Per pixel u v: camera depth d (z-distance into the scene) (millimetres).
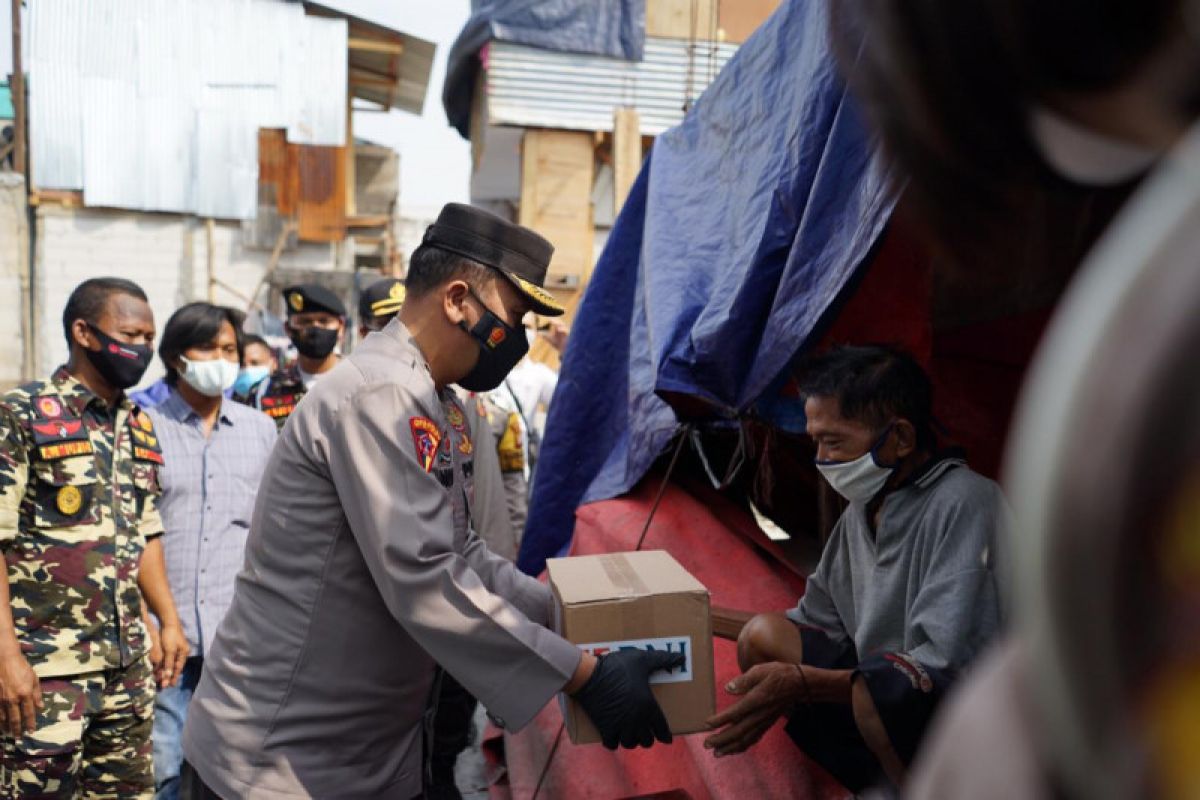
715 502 3172
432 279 2068
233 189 13719
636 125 10258
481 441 3510
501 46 10164
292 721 1935
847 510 2072
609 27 10172
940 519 1754
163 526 3459
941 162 305
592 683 1838
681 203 3525
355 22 13750
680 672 1940
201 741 1996
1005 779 250
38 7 12953
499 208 13781
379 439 1886
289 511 1951
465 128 12945
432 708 2248
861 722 1644
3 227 13078
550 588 2229
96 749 3053
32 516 2865
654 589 1965
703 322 2682
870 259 2076
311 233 14438
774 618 2105
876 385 1806
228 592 3566
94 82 13180
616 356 4012
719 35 10367
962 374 3363
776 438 3131
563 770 2799
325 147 14367
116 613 2994
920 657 1658
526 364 5699
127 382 3062
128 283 3098
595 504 3639
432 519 1881
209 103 13516
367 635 1965
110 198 13305
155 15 13273
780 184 2457
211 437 3613
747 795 2102
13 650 2711
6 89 15398
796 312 2256
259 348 5406
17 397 2883
